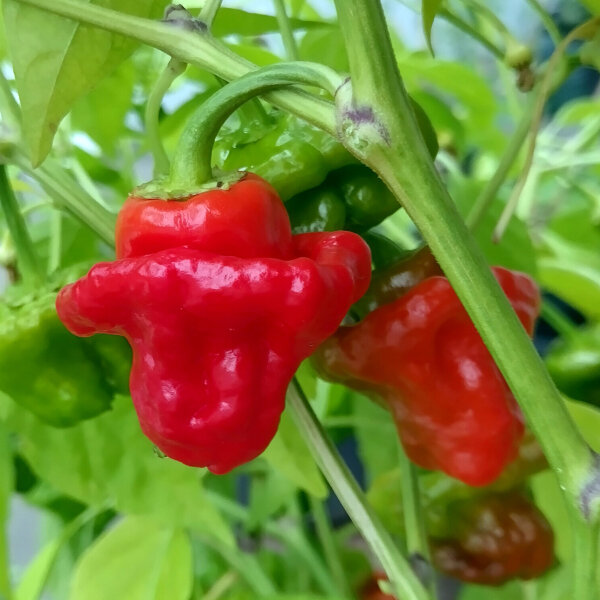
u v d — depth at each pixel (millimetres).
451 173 233
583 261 290
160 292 102
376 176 147
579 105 284
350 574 266
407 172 97
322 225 144
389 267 147
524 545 199
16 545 390
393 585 132
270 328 108
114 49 133
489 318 97
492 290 97
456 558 205
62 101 132
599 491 96
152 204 109
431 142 146
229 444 111
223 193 108
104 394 168
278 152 136
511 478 187
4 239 212
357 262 115
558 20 342
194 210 107
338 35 194
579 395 248
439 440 143
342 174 148
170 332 106
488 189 161
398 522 199
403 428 148
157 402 109
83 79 133
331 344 143
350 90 99
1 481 175
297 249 120
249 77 108
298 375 176
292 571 267
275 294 101
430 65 247
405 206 99
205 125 111
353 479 136
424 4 138
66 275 163
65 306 109
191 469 182
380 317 137
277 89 108
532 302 145
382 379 142
